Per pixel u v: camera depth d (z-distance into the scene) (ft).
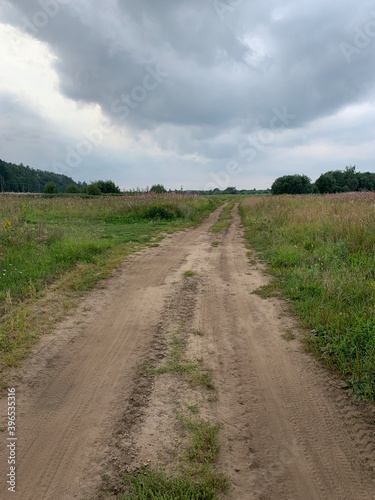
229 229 53.26
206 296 21.12
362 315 15.80
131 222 58.34
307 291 20.36
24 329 15.84
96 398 11.43
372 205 43.55
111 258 29.99
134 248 35.45
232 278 24.89
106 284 23.34
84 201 75.05
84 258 28.53
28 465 8.79
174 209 64.34
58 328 16.49
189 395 11.57
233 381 12.41
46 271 24.14
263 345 14.98
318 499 7.98
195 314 18.37
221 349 14.65
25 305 18.84
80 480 8.38
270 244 36.29
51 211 63.05
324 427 10.20
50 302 19.56
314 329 15.87
